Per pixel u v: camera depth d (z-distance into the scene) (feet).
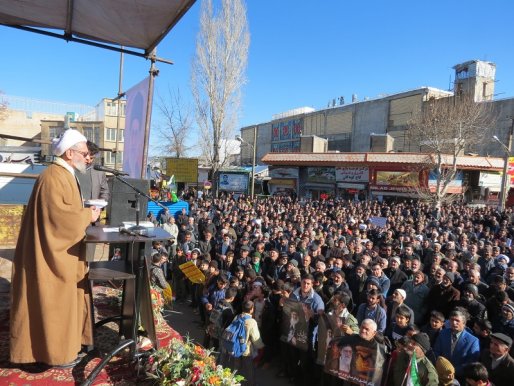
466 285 21.13
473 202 104.88
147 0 11.88
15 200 19.51
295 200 92.63
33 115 105.29
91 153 15.05
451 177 83.30
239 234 41.57
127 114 21.57
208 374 8.95
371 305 19.17
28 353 7.91
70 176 8.30
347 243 36.37
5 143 83.51
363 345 15.23
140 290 9.27
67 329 8.09
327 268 27.35
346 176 112.78
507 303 18.63
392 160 104.47
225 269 30.76
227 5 86.38
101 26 14.20
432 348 17.01
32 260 7.89
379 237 42.60
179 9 12.21
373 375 14.87
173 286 32.99
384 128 153.07
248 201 75.10
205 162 112.57
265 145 222.07
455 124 89.40
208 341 23.47
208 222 44.75
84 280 8.77
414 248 34.30
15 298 7.98
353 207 70.23
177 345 9.61
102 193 15.65
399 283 25.03
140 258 9.16
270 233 40.81
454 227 50.11
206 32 86.79
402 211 71.15
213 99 88.89
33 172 20.97
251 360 18.66
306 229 40.78
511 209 77.10
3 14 13.73
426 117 102.12
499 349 14.88
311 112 189.26
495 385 14.85
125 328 10.21
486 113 117.50
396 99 149.38
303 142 139.03
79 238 8.13
